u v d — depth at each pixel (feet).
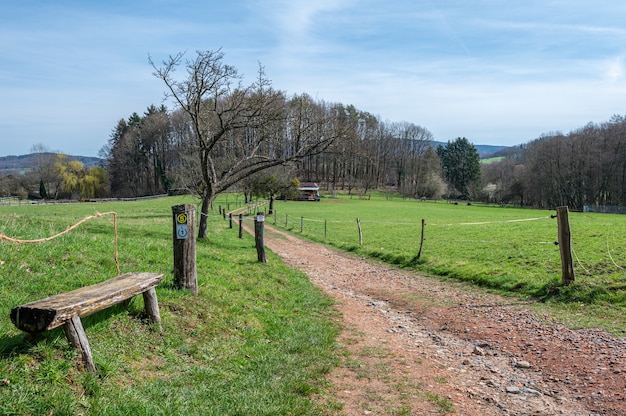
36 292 22.16
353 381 21.44
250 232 108.78
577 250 57.00
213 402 16.96
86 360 16.08
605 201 307.78
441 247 74.23
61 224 60.80
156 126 345.31
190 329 23.40
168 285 28.27
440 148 515.09
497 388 20.89
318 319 33.47
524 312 33.65
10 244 28.37
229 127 64.64
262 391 18.71
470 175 440.45
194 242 28.60
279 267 53.26
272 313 31.78
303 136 75.25
